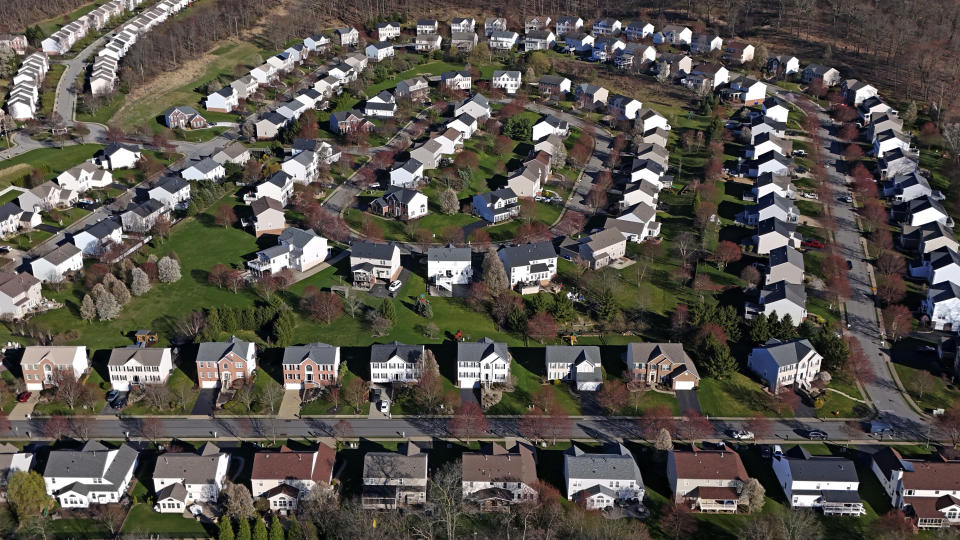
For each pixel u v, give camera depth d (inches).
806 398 6422.2
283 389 6461.6
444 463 5684.1
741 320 7170.3
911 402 6382.9
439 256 7736.2
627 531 5132.9
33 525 5123.0
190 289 7588.6
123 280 7568.9
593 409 6304.1
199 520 5275.6
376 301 7450.8
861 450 5885.8
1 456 5482.3
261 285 7603.4
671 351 6550.2
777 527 5113.2
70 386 6190.9
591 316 7332.7
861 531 5191.9
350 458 5762.8
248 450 5812.0
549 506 5275.6
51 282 7524.6
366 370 6619.1
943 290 7342.5
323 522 5142.7
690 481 5383.9
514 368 6697.8
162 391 6195.9
